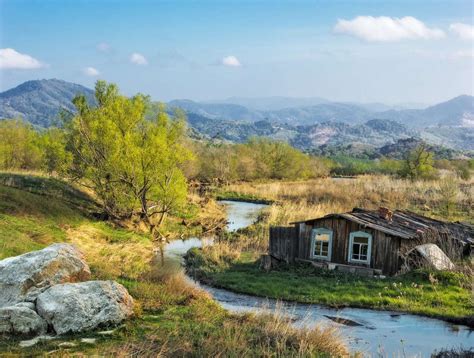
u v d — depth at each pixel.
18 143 52.59
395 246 25.39
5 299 13.66
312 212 43.84
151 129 36.72
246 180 83.50
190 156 37.34
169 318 14.87
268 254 28.20
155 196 37.38
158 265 26.86
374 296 21.59
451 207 49.19
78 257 15.58
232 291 23.25
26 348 11.43
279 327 14.54
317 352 13.19
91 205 37.66
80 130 36.25
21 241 22.48
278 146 89.94
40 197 32.75
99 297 13.66
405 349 15.62
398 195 56.34
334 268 26.53
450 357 14.64
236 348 12.36
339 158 144.25
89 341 12.10
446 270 23.78
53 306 12.92
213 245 32.22
